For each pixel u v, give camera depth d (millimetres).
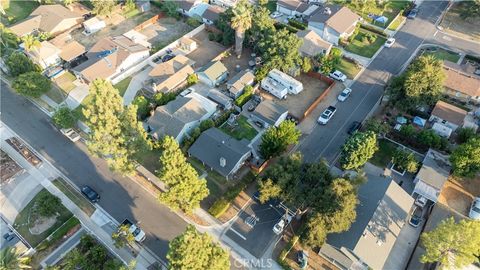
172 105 78812
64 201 65500
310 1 116750
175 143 55906
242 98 82625
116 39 98188
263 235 60719
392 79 81812
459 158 63781
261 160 71062
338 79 88875
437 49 98875
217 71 88438
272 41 86938
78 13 109688
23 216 63188
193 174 57719
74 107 83188
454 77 83375
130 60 93312
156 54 96562
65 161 72250
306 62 87500
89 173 70250
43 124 79562
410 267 56344
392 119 79500
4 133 77312
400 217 59125
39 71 90625
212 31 105312
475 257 52812
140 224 62188
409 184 67562
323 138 76312
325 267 56625
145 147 65562
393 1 117438
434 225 60281
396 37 103375
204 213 63656
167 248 59156
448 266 52156
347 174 61469
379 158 72062
